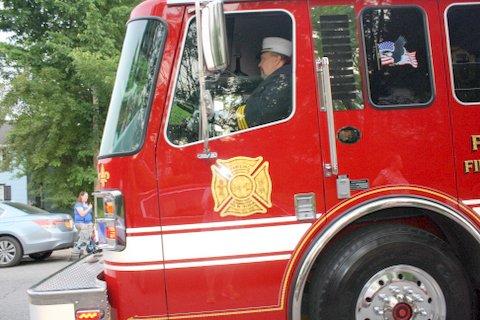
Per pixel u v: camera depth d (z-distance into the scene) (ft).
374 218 13.12
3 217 39.99
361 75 12.88
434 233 13.70
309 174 12.47
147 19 12.66
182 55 12.52
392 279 12.42
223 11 11.37
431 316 12.53
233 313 12.09
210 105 12.41
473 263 13.28
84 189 62.64
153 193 12.09
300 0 12.92
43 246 40.16
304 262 12.14
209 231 12.12
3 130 82.79
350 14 13.03
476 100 13.11
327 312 12.33
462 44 13.30
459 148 12.89
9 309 24.32
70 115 58.29
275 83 12.79
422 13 13.24
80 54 52.90
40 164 59.06
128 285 11.94
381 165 12.64
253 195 12.27
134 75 12.66
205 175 12.22
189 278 12.02
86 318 11.94
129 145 12.28
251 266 12.16
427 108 12.92
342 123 12.67
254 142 12.42
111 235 12.21
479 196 12.82
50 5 58.75
